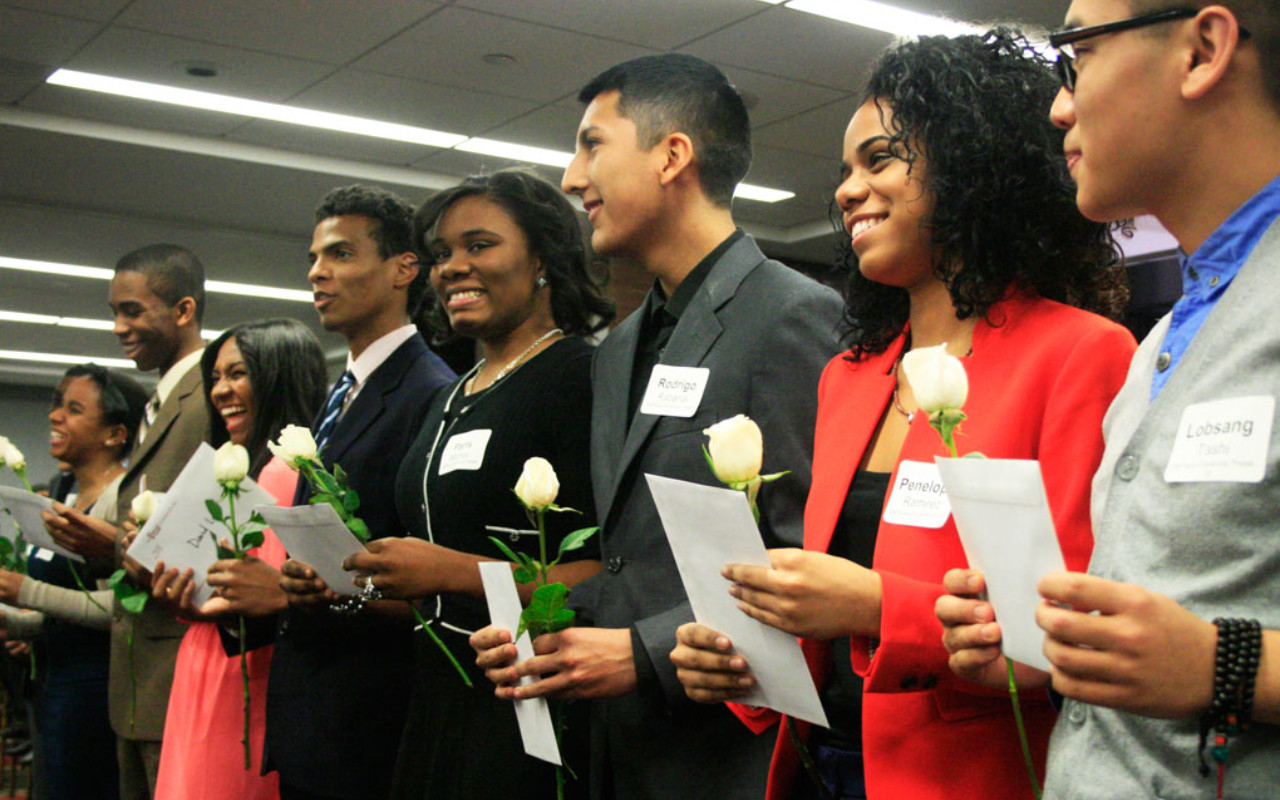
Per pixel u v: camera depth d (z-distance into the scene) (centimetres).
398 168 812
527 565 158
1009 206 122
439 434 211
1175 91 89
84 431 377
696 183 178
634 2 537
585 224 727
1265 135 88
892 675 112
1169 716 77
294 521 187
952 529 116
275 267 1053
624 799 159
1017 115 123
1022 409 115
